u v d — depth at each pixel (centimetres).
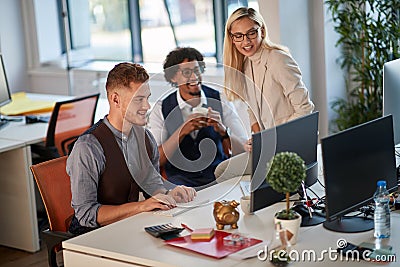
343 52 512
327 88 507
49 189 317
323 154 256
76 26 666
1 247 466
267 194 281
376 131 280
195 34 603
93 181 300
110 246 262
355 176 269
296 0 485
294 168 251
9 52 662
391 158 288
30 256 450
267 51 351
